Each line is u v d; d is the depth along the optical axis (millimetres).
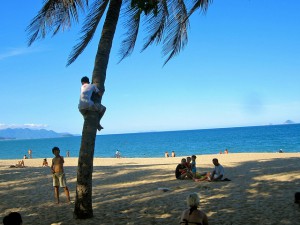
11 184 14094
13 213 4141
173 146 85312
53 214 8094
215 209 7867
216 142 90688
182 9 9047
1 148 132500
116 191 11328
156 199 9438
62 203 9414
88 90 7133
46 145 148750
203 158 31938
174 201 8992
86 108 7094
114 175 16266
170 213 7691
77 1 8352
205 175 13477
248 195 9375
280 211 7289
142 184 12859
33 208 8992
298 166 16719
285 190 9836
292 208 7504
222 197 9289
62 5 8359
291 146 63344
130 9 8852
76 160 38281
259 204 8102
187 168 13758
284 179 12125
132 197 9992
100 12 8656
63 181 9414
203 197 9445
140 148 85062
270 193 9484
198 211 4699
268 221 6598
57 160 9430
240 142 84500
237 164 20141
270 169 16125
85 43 8875
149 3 5824
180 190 10852
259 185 10992
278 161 20750
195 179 13000
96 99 7363
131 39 9383
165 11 9117
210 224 6609
